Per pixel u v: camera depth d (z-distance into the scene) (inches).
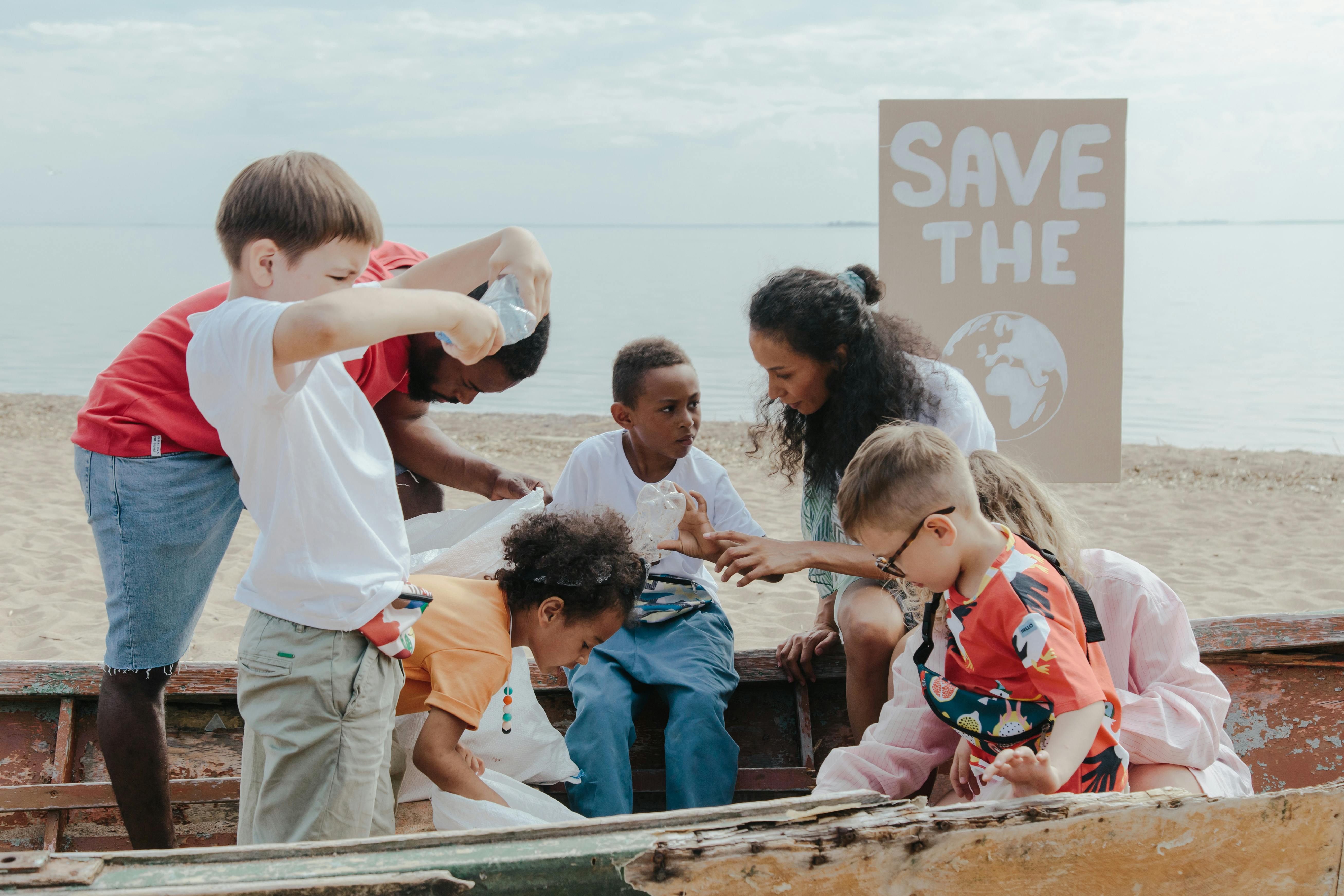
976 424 111.6
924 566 79.9
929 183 198.8
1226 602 235.0
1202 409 539.8
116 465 89.9
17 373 614.5
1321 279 1552.7
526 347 110.5
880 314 115.6
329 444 77.7
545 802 95.5
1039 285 201.2
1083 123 197.5
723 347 758.5
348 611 77.0
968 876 63.3
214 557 95.7
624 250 3073.3
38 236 4522.6
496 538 103.8
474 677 88.0
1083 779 79.4
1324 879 70.5
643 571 98.0
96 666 107.0
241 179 76.9
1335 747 110.7
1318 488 362.9
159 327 93.5
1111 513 328.8
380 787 85.9
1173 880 67.6
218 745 109.3
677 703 107.3
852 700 109.3
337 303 67.4
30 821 101.3
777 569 104.9
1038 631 75.3
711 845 59.4
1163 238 4397.1
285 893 55.2
